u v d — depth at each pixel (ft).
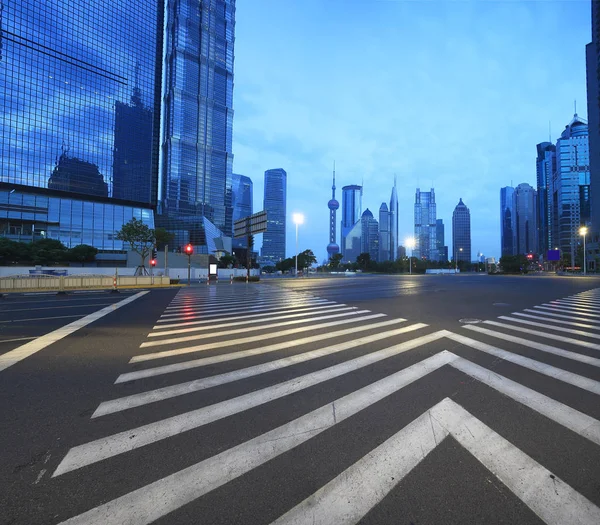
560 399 11.97
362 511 6.53
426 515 6.40
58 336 23.04
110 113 297.94
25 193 228.22
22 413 10.94
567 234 416.67
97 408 11.34
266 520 6.29
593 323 27.37
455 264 349.00
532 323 27.40
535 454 8.43
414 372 15.03
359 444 8.96
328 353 18.37
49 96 264.52
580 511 6.49
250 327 26.16
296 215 169.89
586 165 412.98
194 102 442.91
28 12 254.88
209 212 442.50
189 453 8.55
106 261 225.76
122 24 310.24
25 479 7.46
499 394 12.44
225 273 175.22
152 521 6.24
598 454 8.45
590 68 321.32
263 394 12.57
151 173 323.98
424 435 9.41
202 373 15.11
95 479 7.48
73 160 274.57
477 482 7.36
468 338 21.88
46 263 163.02
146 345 20.39
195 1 459.32
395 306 39.19
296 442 9.08
